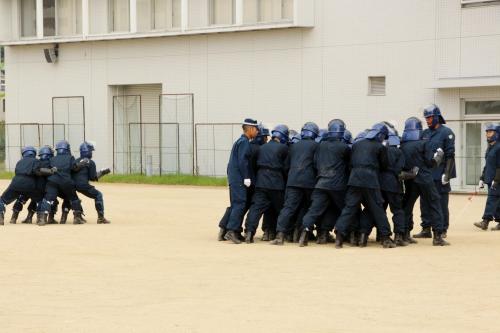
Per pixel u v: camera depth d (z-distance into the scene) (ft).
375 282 53.42
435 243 70.28
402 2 138.00
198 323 42.47
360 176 67.92
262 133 74.69
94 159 174.70
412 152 70.28
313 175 70.85
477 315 44.19
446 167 73.31
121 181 160.25
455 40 133.08
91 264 61.05
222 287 52.03
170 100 164.96
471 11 131.34
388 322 42.63
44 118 180.34
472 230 82.58
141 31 166.09
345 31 143.95
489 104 131.03
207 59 160.25
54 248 69.21
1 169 189.37
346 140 71.61
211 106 160.25
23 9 182.09
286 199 71.20
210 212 101.24
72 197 87.92
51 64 178.60
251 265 60.23
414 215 96.02
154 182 155.74
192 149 162.81
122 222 90.33
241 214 72.69
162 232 80.74
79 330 41.16
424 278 54.80
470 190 132.26
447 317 43.73
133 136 171.83
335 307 46.19
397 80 138.92
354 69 143.33
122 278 55.31
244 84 156.04
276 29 151.23
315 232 79.71
